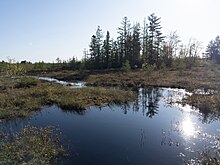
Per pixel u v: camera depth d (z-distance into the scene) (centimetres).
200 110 1914
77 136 1266
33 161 871
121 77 4303
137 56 6794
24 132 1195
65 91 2544
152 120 1630
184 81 3581
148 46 6594
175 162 966
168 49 6631
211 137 1268
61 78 4903
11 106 1814
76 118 1664
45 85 3142
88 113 1823
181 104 2169
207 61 8169
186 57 6869
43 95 2348
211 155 1021
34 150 984
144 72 4966
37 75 5894
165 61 6406
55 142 1139
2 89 2730
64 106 1966
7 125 1440
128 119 1656
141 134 1317
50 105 2058
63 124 1501
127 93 2588
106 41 7044
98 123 1538
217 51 9588
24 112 1688
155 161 973
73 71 6500
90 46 7231
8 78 4119
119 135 1296
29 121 1552
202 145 1148
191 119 1648
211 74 4484
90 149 1087
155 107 2066
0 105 1836
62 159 974
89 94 2467
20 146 1018
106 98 2331
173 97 2528
